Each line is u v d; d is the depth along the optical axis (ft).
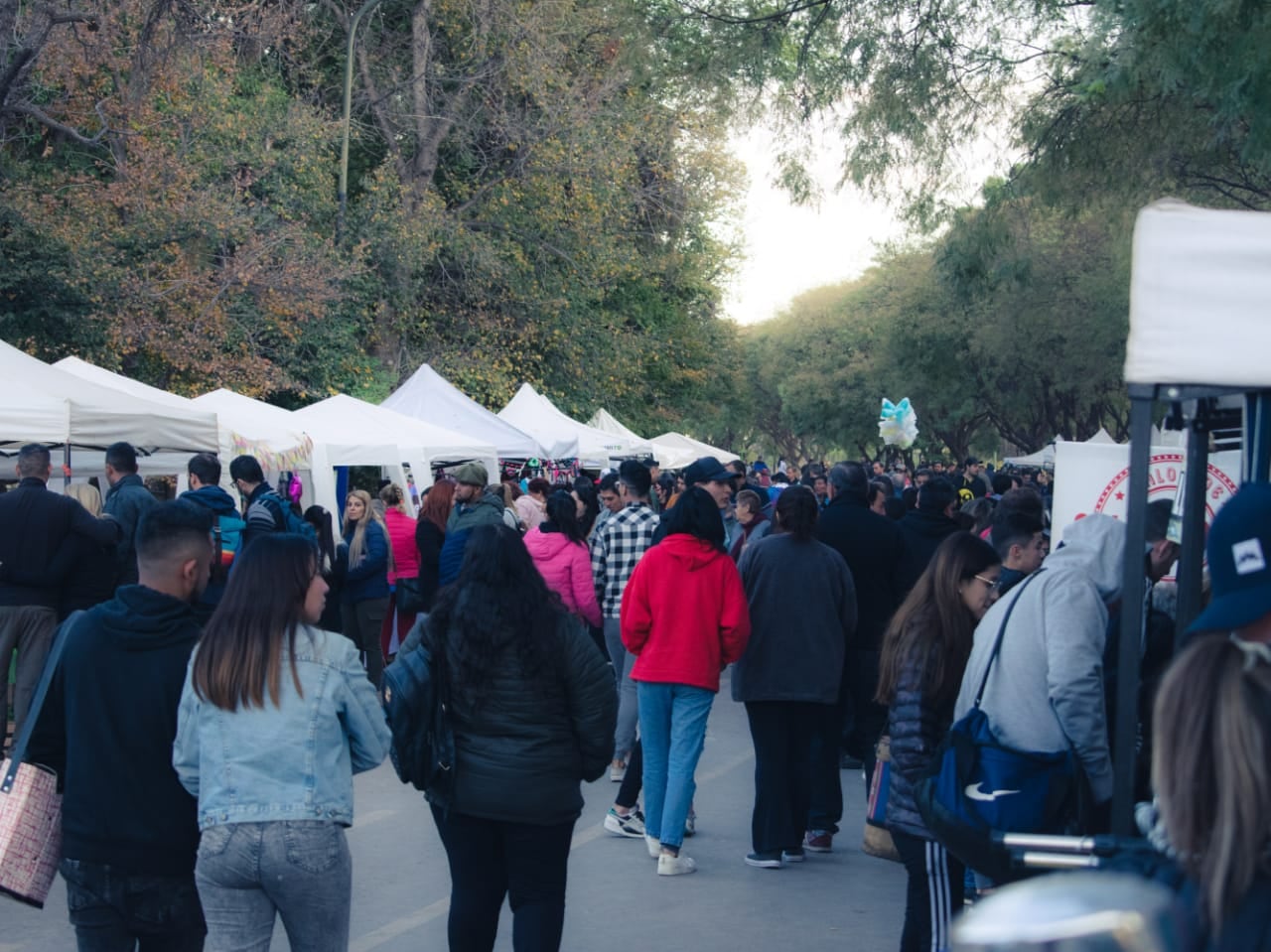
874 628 25.55
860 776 30.66
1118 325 115.65
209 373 69.87
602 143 97.30
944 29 43.98
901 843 15.08
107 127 63.57
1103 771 13.12
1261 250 9.37
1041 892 5.60
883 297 191.31
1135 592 9.80
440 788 14.07
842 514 25.76
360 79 95.61
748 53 44.16
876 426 200.34
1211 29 33.65
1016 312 124.67
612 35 48.08
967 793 12.87
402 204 90.68
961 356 148.05
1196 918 6.04
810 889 21.08
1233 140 41.83
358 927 19.08
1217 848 5.98
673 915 19.62
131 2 59.26
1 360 32.68
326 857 11.82
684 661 21.42
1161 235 9.52
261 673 11.78
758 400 245.65
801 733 22.54
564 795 14.24
